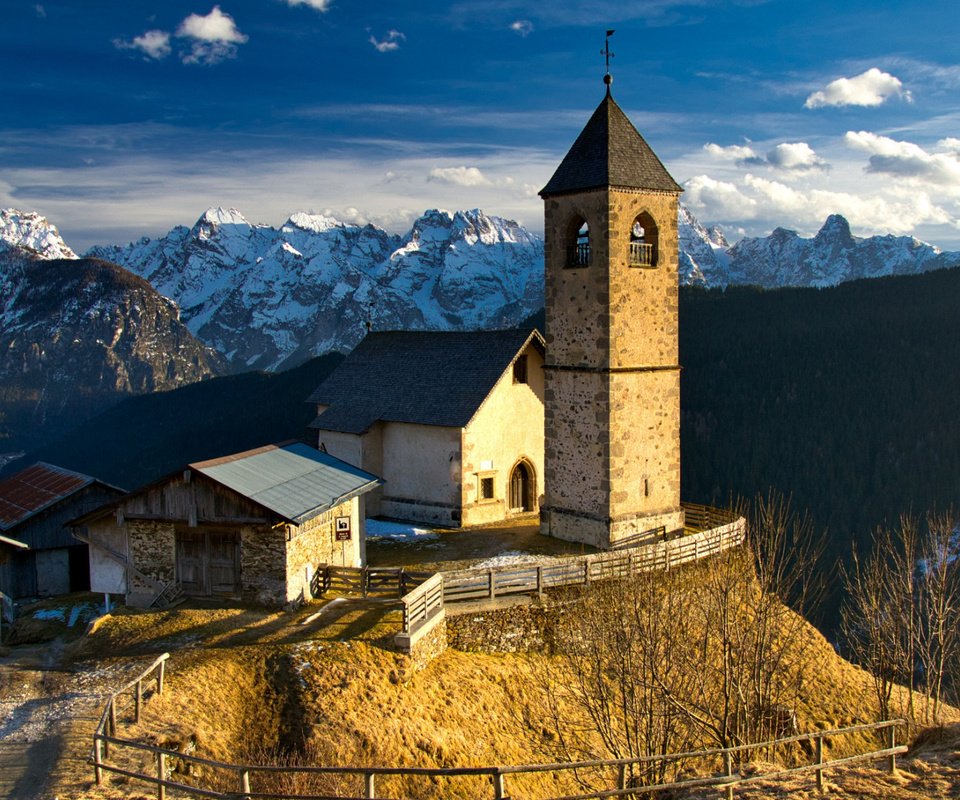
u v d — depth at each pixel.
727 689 22.12
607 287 37.25
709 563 32.72
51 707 24.34
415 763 24.11
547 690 26.03
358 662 27.48
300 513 31.17
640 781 21.11
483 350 48.28
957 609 34.09
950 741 23.34
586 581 33.28
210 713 24.56
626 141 37.97
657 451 39.53
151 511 32.06
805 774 20.75
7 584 40.50
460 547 40.91
